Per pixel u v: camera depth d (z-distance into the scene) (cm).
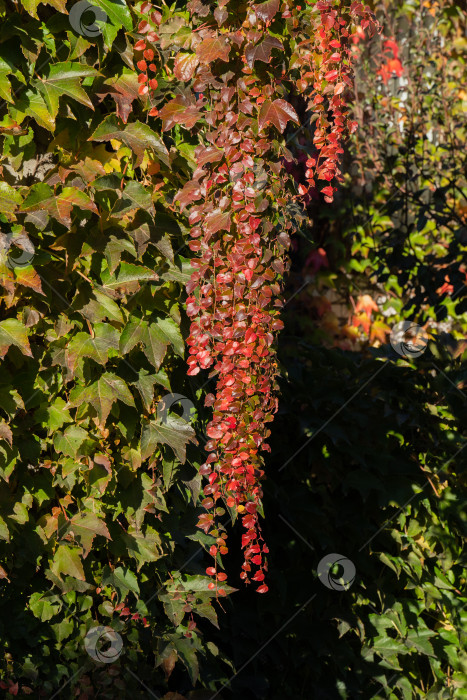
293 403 329
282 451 326
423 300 384
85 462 263
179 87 259
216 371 262
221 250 257
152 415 266
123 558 275
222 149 255
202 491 279
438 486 330
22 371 262
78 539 263
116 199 257
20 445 262
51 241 256
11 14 246
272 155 258
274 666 322
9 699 267
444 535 329
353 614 323
